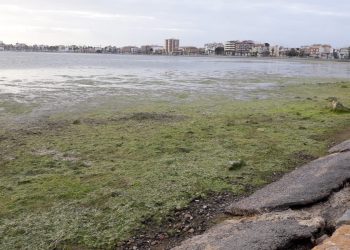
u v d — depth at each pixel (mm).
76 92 30562
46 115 20266
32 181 10336
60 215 8359
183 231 7992
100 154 12828
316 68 92250
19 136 15344
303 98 28625
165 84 39750
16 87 33469
